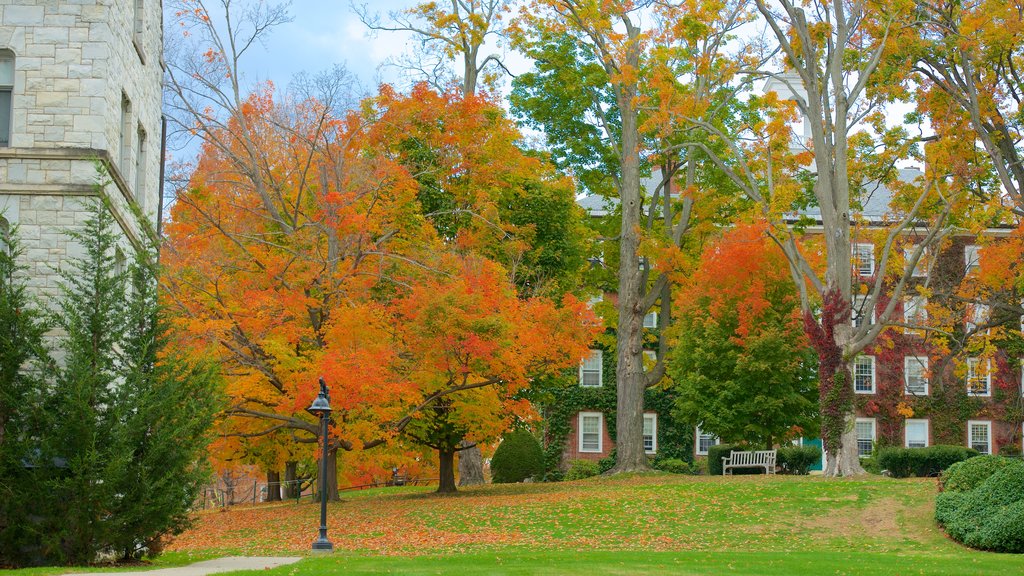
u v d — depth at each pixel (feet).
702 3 109.91
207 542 82.53
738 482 101.71
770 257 123.13
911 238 150.30
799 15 103.91
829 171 104.83
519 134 127.03
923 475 116.47
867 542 76.48
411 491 128.47
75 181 70.08
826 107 106.11
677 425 172.04
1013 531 70.95
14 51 71.20
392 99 114.62
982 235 101.09
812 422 128.06
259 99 116.16
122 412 60.49
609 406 172.65
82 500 58.34
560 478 165.68
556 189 127.24
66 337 68.13
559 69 127.65
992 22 103.65
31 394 59.67
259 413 95.76
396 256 99.35
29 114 70.69
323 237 104.42
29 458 59.57
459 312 88.94
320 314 98.22
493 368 94.99
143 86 84.48
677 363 131.03
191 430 63.67
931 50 109.70
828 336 103.19
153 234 66.95
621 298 127.95
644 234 125.90
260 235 102.42
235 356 92.68
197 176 103.71
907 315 160.04
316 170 113.70
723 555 67.62
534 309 101.60
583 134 132.46
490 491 115.75
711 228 131.95
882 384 167.73
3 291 61.52
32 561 59.57
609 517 87.25
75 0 71.56
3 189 69.67
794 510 85.92
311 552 70.85
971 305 121.29
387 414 91.04
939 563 63.46
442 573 54.95
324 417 72.02
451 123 117.29
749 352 123.13
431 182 120.67
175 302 88.63
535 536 80.84
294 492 144.66
